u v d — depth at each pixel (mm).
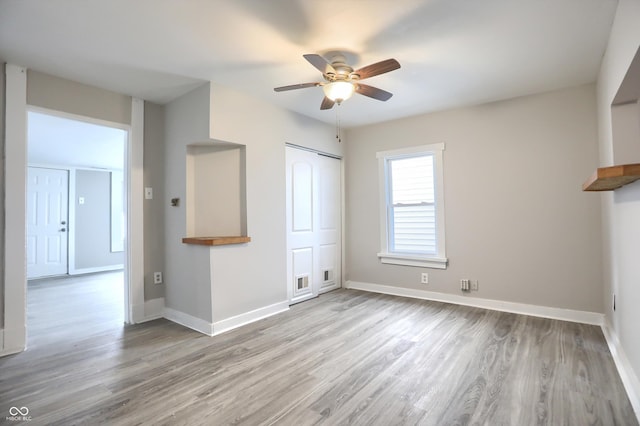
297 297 3969
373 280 4484
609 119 2385
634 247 1862
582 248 3107
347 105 3672
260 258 3402
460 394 1895
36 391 1982
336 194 4664
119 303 4113
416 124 4074
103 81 2953
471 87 3170
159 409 1787
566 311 3174
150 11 1952
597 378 2045
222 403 1837
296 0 1855
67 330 3070
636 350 1824
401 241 4312
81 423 1675
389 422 1654
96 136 4422
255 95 3354
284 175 3717
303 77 2918
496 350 2486
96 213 6711
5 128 2570
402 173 4301
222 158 3340
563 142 3201
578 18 2055
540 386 1964
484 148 3623
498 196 3545
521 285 3414
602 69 2621
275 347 2613
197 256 3100
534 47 2416
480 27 2150
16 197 2609
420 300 3969
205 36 2236
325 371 2195
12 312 2570
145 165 3404
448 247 3859
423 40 2311
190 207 3289
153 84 3031
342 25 2115
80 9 1923
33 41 2281
